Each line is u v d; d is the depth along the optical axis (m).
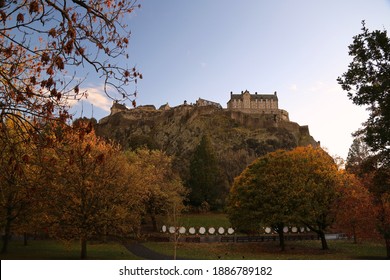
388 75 17.58
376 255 28.08
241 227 34.84
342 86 18.64
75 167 20.73
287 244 36.62
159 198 46.22
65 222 21.69
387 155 18.38
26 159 7.46
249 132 111.94
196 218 61.50
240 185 35.72
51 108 7.16
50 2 7.01
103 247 30.70
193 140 109.19
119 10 8.26
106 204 22.67
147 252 28.53
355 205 26.14
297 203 31.05
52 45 7.14
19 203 22.84
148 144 87.88
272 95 147.25
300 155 35.03
